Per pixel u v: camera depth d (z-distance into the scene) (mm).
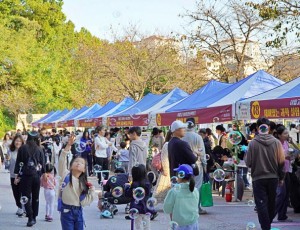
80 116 28844
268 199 7340
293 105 9102
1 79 44344
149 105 18688
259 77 12805
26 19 49125
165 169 9336
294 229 8172
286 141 8883
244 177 13586
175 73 34312
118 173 9859
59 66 51031
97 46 39469
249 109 10484
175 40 30953
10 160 10055
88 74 39562
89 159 18391
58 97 50031
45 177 9516
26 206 8883
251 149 7332
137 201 7445
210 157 11961
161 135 14742
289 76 27281
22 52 45031
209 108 12203
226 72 28062
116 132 22328
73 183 5902
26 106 46562
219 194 13195
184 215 5770
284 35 20031
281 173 7355
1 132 44531
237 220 9305
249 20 27391
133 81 35344
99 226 8930
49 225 9078
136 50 35906
